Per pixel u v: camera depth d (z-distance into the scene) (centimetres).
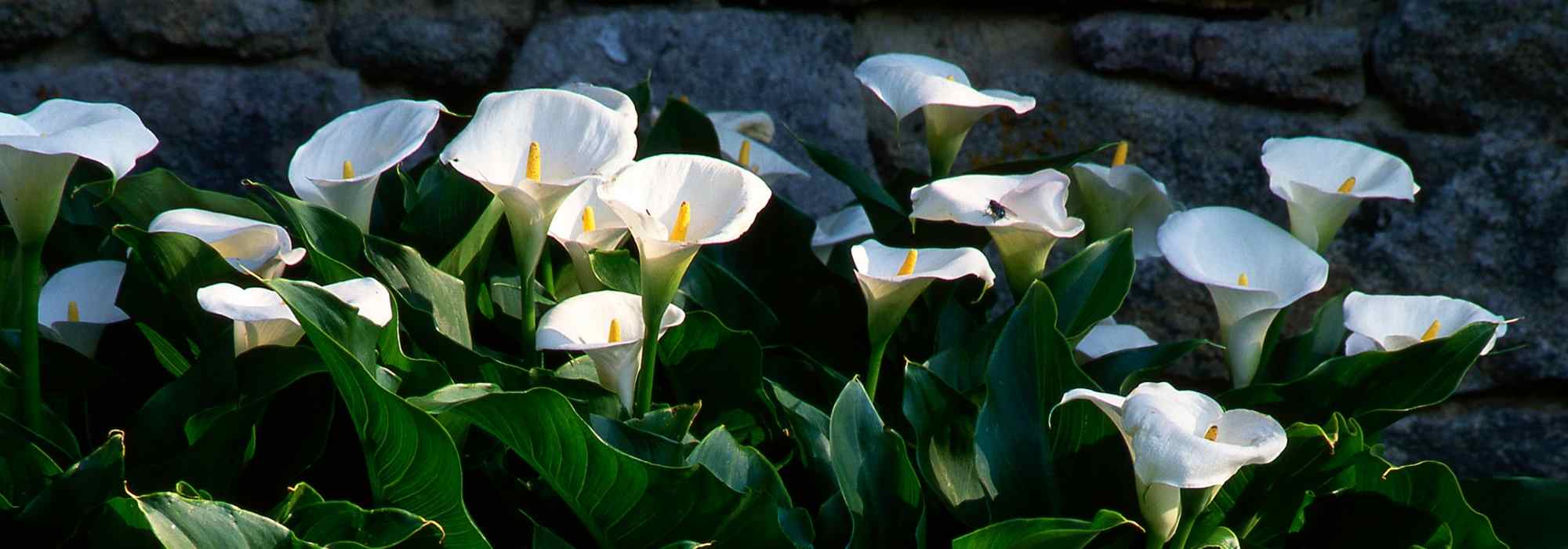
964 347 523
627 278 514
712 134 538
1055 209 513
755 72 582
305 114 579
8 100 569
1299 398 520
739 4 585
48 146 486
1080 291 529
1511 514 518
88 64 573
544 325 500
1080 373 511
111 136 489
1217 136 585
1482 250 581
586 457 491
